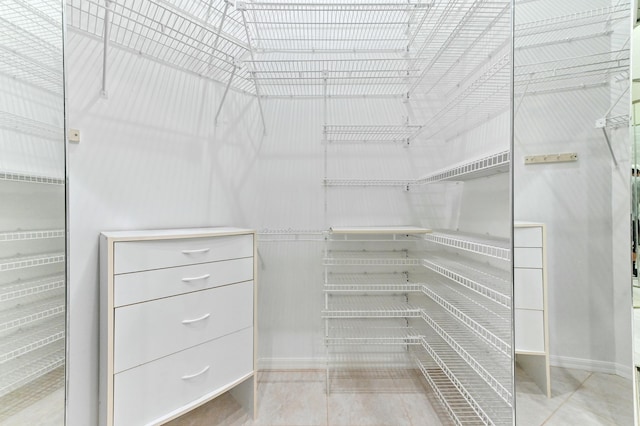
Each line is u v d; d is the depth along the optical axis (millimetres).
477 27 1597
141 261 1175
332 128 1998
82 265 1251
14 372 1049
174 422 1515
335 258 1951
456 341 1463
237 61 1650
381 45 1978
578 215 1047
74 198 1239
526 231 1066
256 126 1991
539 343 1064
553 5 1103
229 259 1454
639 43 976
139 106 1460
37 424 1062
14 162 1055
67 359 1067
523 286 1070
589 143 1039
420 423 1496
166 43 1562
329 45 1974
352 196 2004
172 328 1254
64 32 1042
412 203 2014
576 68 1064
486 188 1577
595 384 1019
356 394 1731
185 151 1655
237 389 1662
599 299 1022
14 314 1055
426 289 1843
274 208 2006
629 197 984
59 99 1046
